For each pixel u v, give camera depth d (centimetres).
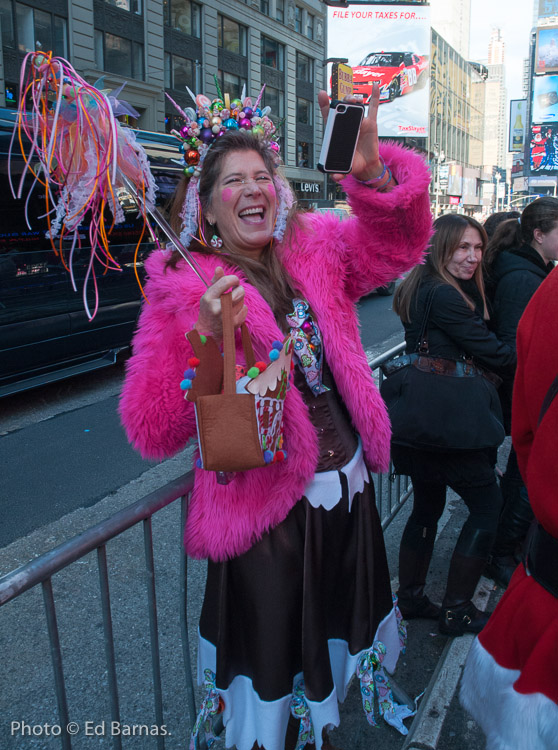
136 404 141
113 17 2023
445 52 4997
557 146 5641
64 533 338
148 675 223
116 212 123
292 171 3153
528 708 116
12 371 552
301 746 155
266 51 2919
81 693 214
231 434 127
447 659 217
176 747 192
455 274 228
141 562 297
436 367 216
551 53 5500
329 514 155
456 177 5259
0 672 224
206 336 134
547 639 116
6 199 515
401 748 188
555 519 114
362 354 167
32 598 269
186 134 156
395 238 160
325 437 159
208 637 158
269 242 161
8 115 512
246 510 148
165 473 419
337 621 162
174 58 2339
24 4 1747
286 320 155
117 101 123
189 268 150
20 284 545
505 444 426
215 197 155
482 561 224
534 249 253
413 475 229
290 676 149
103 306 624
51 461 442
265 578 148
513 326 239
